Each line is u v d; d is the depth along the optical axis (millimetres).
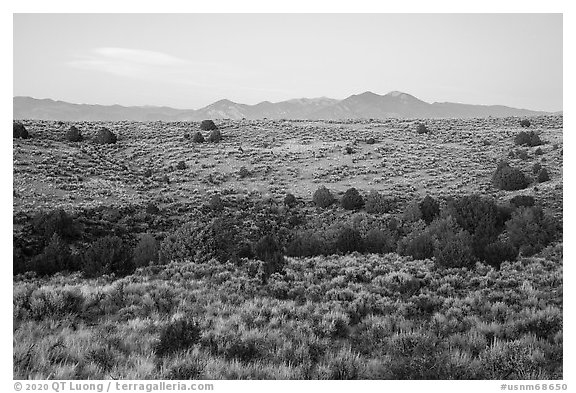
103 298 11766
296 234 30594
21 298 10648
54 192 37750
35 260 18750
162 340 8438
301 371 7477
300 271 17188
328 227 33062
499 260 17391
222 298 12883
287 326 9781
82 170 46062
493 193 43188
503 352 7641
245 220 36500
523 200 34500
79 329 9148
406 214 34625
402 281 13922
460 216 28219
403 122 89062
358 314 10891
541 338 8625
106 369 7277
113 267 17438
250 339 8703
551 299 11531
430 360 7434
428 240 20828
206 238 21797
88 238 29422
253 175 52500
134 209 37375
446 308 11383
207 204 40594
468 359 7605
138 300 11859
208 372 7207
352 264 18891
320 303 12078
